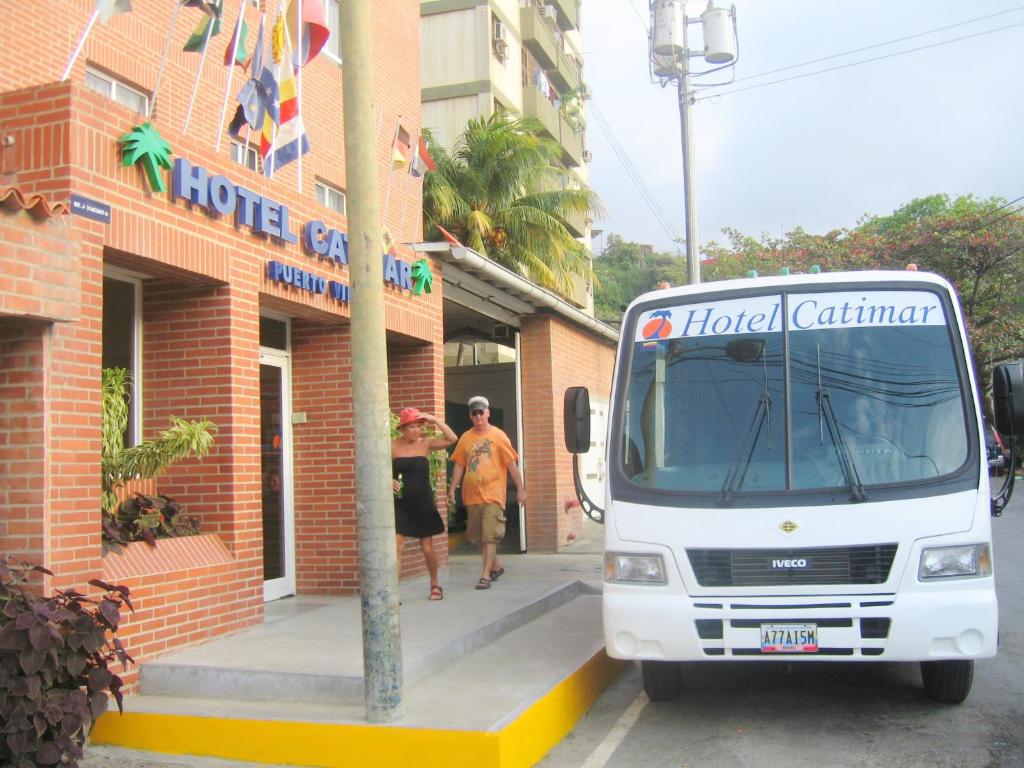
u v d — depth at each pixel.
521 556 15.52
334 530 10.11
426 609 8.84
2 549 5.84
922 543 5.73
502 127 20.31
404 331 11.08
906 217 46.50
